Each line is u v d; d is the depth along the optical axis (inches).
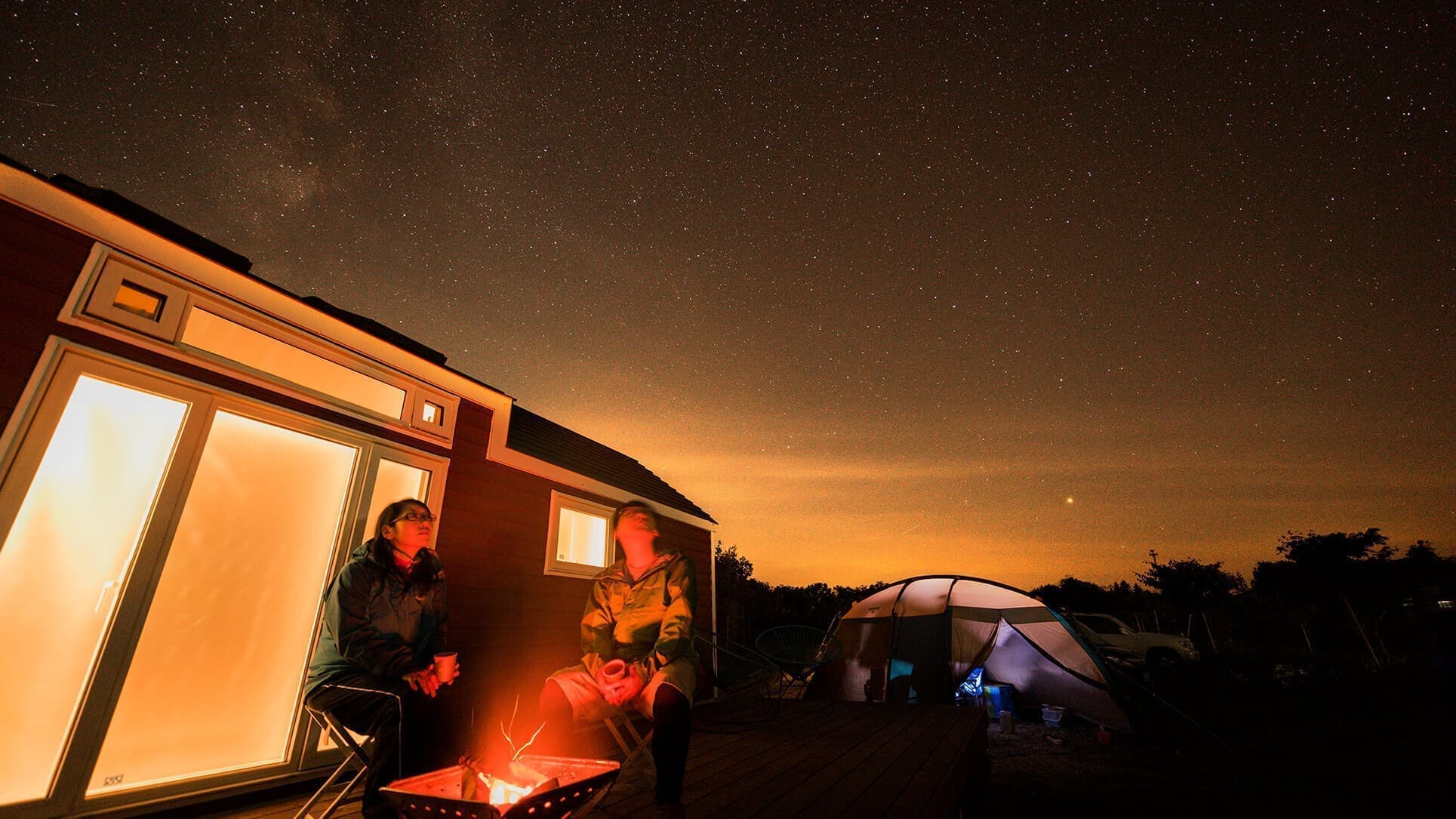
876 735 179.6
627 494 271.3
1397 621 727.7
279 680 131.7
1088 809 211.3
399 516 108.9
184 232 132.2
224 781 115.3
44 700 98.1
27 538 100.3
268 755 127.0
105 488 109.2
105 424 110.4
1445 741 263.6
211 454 126.9
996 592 382.3
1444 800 197.2
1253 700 373.1
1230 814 200.7
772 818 97.5
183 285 122.3
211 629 122.6
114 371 108.8
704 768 136.1
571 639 220.8
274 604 133.3
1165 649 574.2
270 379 134.3
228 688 123.3
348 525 147.4
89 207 110.1
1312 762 253.8
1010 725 346.0
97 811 98.3
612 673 94.8
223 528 127.2
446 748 91.8
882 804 106.8
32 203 103.2
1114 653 546.6
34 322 100.7
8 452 95.1
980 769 198.4
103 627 104.3
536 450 229.1
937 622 368.8
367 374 159.5
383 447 159.5
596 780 71.3
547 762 81.0
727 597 854.5
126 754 107.5
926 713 225.9
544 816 65.2
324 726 95.5
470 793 71.4
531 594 206.1
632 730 112.7
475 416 194.9
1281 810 201.0
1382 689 375.9
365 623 96.0
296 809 113.5
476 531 187.3
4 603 96.7
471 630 178.4
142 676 111.7
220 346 129.2
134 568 108.2
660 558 115.6
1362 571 780.6
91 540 106.4
